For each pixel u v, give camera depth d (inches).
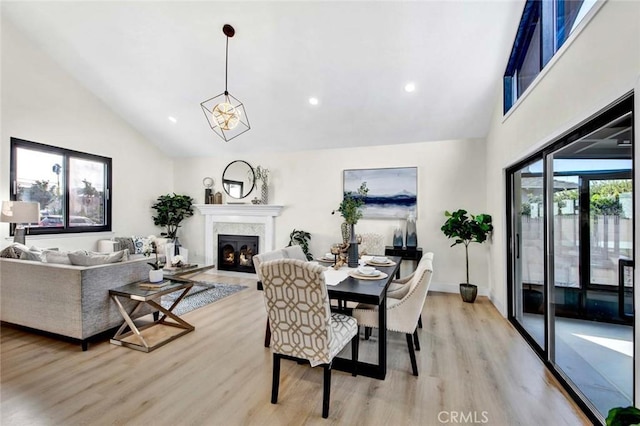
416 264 191.0
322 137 201.9
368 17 124.6
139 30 147.2
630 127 63.6
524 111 114.0
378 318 91.7
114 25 147.9
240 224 233.6
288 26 132.7
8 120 161.8
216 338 118.8
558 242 94.9
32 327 115.3
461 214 166.4
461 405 78.4
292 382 88.6
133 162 227.8
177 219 245.4
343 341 81.1
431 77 146.9
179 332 123.3
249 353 106.3
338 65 147.4
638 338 56.2
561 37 93.6
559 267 93.9
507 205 141.3
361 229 201.2
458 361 100.7
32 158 173.2
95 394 82.0
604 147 73.2
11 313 119.5
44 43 168.9
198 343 114.3
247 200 233.3
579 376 86.7
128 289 115.2
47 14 151.7
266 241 225.1
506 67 136.9
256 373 93.3
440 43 129.9
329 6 123.0
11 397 80.4
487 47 129.0
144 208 236.8
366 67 146.3
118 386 85.8
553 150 94.8
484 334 122.6
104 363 98.6
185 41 147.4
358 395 82.6
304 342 74.5
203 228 249.9
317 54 143.3
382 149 199.0
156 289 115.5
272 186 226.5
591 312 84.5
